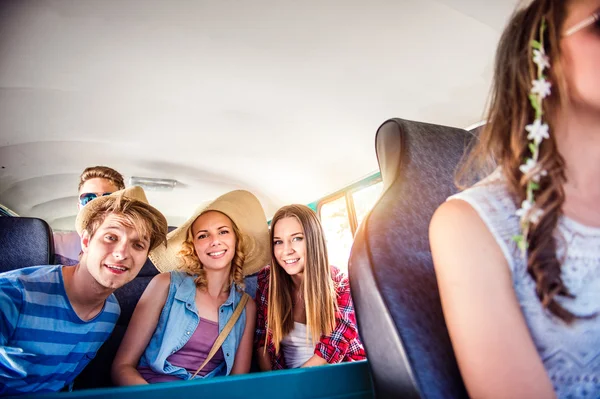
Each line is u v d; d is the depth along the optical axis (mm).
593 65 516
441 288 539
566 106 544
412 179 848
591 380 516
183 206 8953
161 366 1314
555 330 512
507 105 612
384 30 2834
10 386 969
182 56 3354
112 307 1274
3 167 5762
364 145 4453
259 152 5547
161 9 2771
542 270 503
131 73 3615
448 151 941
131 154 5773
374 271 678
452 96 3188
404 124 938
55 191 7113
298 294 1792
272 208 7512
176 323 1407
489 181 594
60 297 1097
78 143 5289
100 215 1137
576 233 531
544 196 519
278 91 3930
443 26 2637
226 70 3576
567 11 545
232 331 1497
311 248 1681
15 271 1138
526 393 438
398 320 628
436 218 574
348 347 1646
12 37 2984
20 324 1000
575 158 571
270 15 2832
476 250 509
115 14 2807
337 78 3539
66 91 3922
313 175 5629
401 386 601
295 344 1649
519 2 627
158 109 4379
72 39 3059
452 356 630
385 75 3312
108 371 1554
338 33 2967
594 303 519
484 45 2637
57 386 1078
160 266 1748
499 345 458
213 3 2717
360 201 5039
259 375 639
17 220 1602
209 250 1545
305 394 661
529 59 574
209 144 5375
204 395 588
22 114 4320
